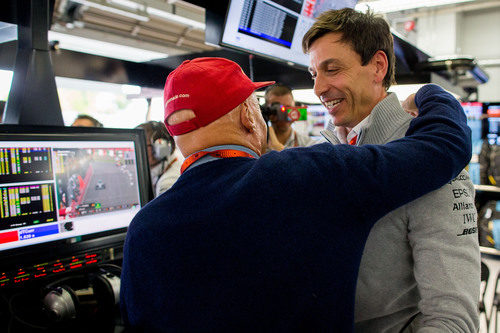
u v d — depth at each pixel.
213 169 0.66
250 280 0.56
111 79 2.12
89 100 7.43
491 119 3.89
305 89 2.52
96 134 1.14
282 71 2.49
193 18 3.43
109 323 0.93
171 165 1.92
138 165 1.23
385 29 0.90
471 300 0.67
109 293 0.96
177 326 0.59
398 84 2.57
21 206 0.96
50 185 1.02
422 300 0.72
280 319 0.55
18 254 0.94
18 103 1.23
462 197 0.75
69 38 3.41
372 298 0.80
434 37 7.70
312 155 0.62
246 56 2.29
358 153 0.62
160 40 4.08
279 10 1.58
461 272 0.69
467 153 0.71
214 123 0.68
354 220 0.58
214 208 0.59
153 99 2.75
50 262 0.99
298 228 0.56
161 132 1.87
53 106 1.28
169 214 0.63
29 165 0.99
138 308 0.64
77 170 1.08
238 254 0.57
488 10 7.88
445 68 2.75
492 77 7.86
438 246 0.70
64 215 1.04
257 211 0.57
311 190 0.57
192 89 0.67
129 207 1.18
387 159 0.61
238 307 0.56
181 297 0.59
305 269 0.56
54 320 0.93
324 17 0.91
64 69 1.94
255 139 0.74
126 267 0.67
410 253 0.79
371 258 0.79
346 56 0.88
